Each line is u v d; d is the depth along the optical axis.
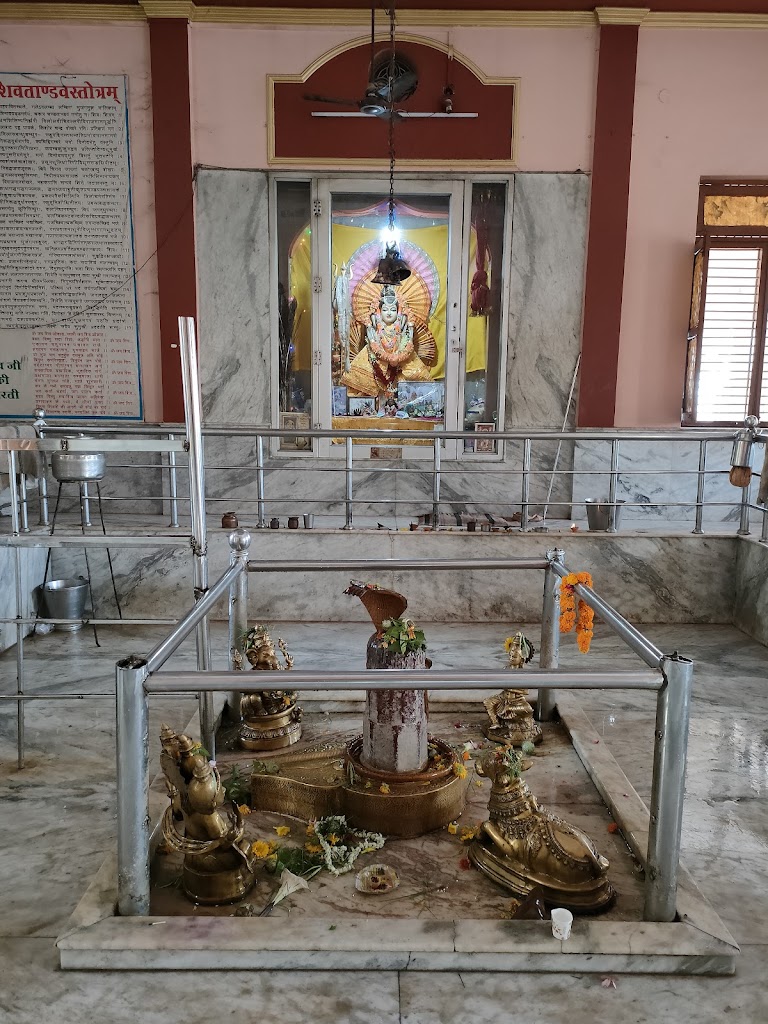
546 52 6.50
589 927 2.09
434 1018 1.87
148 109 6.50
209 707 3.15
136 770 2.08
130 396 6.86
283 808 2.83
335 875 2.45
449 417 7.01
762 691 4.27
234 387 6.86
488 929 2.08
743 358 7.00
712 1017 1.90
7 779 3.16
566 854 2.28
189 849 2.24
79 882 2.45
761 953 2.15
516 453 7.00
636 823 2.68
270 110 6.53
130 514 6.84
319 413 6.97
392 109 5.96
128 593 5.57
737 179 6.77
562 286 6.79
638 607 5.66
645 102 6.56
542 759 3.30
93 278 6.70
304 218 6.75
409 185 6.70
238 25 6.43
